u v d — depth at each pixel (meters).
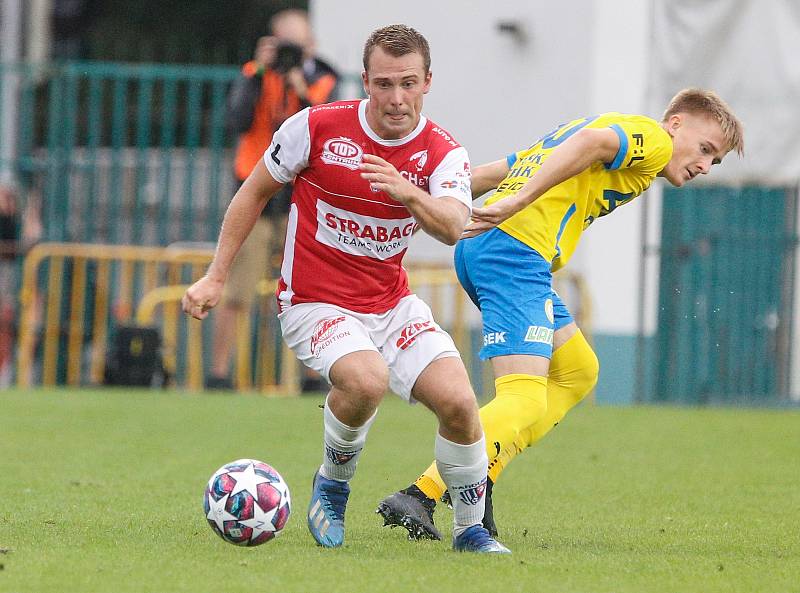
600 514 22.44
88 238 53.41
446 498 19.56
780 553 18.61
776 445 33.22
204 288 18.64
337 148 18.17
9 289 53.81
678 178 21.12
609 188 20.62
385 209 18.20
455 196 17.62
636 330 50.06
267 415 36.72
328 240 18.44
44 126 59.41
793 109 45.06
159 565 16.42
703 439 34.31
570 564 17.16
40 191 54.09
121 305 49.81
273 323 47.78
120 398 40.28
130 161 59.72
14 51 81.12
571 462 29.50
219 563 16.62
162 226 53.34
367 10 56.81
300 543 18.67
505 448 19.30
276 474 18.03
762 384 50.41
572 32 50.31
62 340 49.28
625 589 15.54
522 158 21.00
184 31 88.81
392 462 28.67
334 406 18.00
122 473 26.02
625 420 38.69
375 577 15.87
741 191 50.78
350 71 56.69
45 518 20.34
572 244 20.64
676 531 20.62
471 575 16.14
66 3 86.00
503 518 21.94
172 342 49.25
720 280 50.34
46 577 15.54
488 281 20.09
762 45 45.31
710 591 15.56
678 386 50.12
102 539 18.42
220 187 59.12
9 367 52.84
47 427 33.09
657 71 46.88
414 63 17.61
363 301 18.55
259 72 42.16
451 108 54.41
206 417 35.91
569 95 50.38
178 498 22.86
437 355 18.05
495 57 52.88
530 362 19.62
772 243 50.31
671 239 50.50
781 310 50.22
